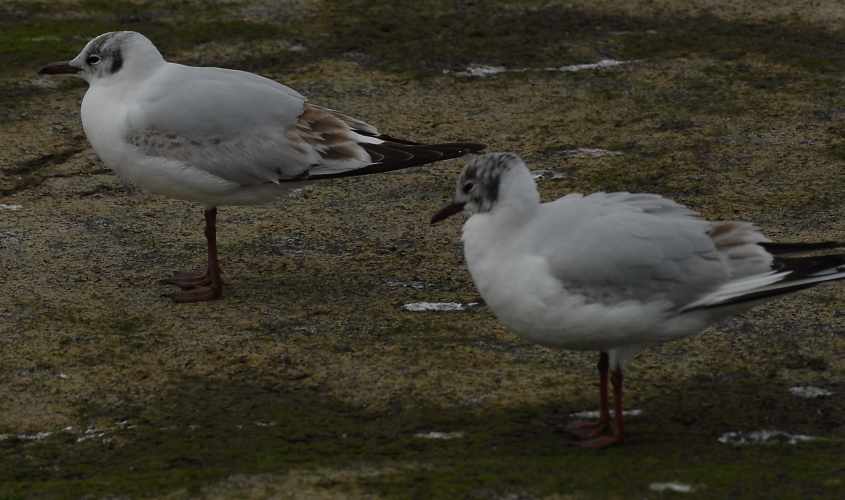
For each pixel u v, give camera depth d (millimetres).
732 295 9250
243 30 19094
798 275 9258
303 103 12992
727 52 18312
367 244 13633
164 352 11336
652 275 9242
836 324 11539
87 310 12133
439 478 8797
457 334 11609
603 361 9695
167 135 12477
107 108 12695
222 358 11203
